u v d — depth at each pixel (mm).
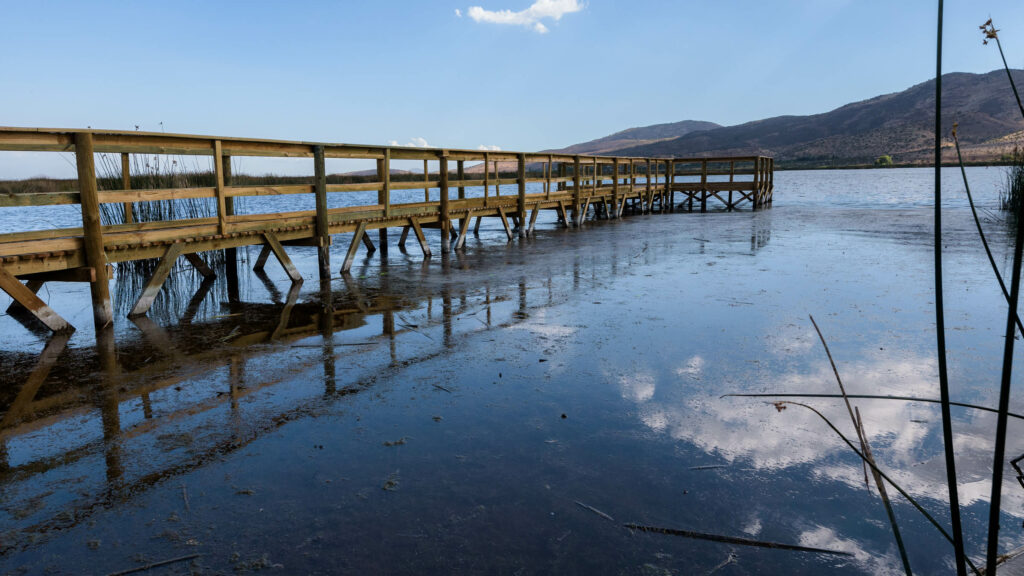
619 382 3736
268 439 2984
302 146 7609
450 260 9766
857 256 9219
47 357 4484
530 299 6355
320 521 2258
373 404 3430
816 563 1979
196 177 10531
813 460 2691
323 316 5785
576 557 2023
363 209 8852
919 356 4148
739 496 2396
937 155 1150
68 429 3145
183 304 6594
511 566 1980
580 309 5812
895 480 2504
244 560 2029
